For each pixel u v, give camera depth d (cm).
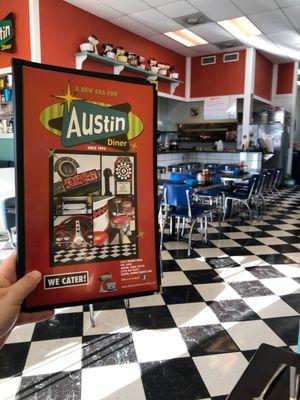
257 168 784
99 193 76
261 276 364
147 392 194
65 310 286
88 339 245
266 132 942
